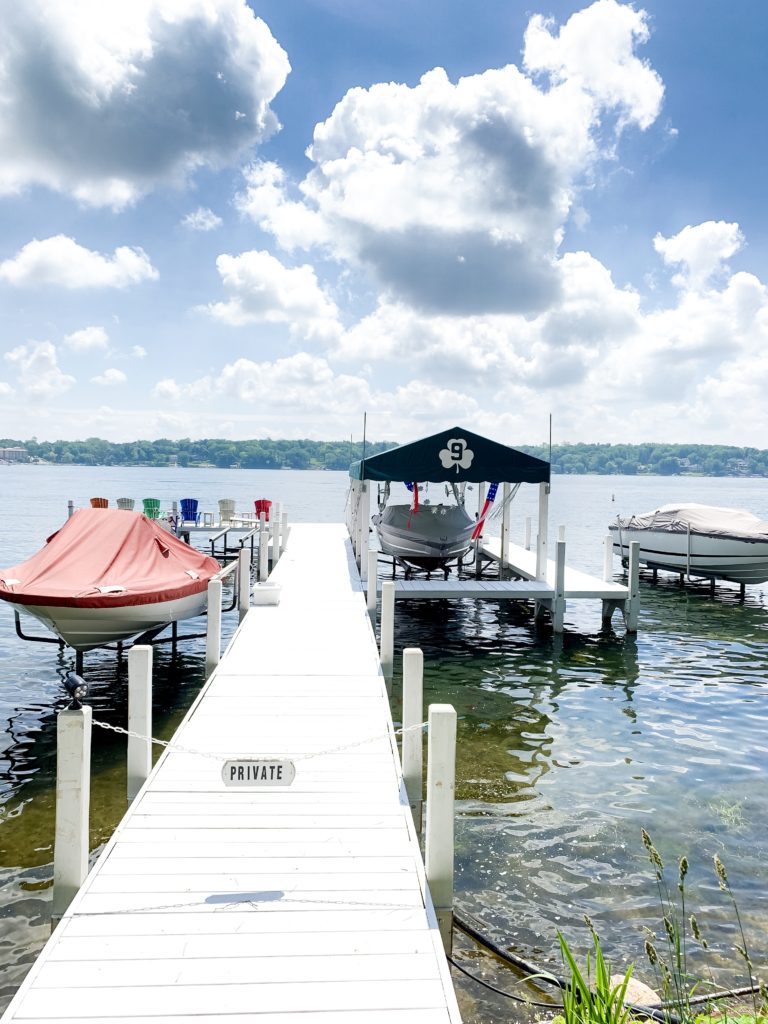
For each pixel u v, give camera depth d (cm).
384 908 432
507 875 635
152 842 502
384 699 816
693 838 705
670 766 881
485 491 2295
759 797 798
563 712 1080
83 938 398
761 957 530
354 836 516
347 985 367
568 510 6612
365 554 1653
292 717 755
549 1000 488
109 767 855
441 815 466
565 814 751
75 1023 338
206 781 602
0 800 769
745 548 2067
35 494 7706
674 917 497
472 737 973
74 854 449
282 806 560
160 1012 345
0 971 503
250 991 361
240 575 1298
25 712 1046
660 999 473
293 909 429
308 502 7194
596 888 618
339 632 1139
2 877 618
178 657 1361
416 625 1700
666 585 2345
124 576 1172
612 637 1579
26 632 1554
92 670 1262
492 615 1819
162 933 404
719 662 1380
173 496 7781
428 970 380
